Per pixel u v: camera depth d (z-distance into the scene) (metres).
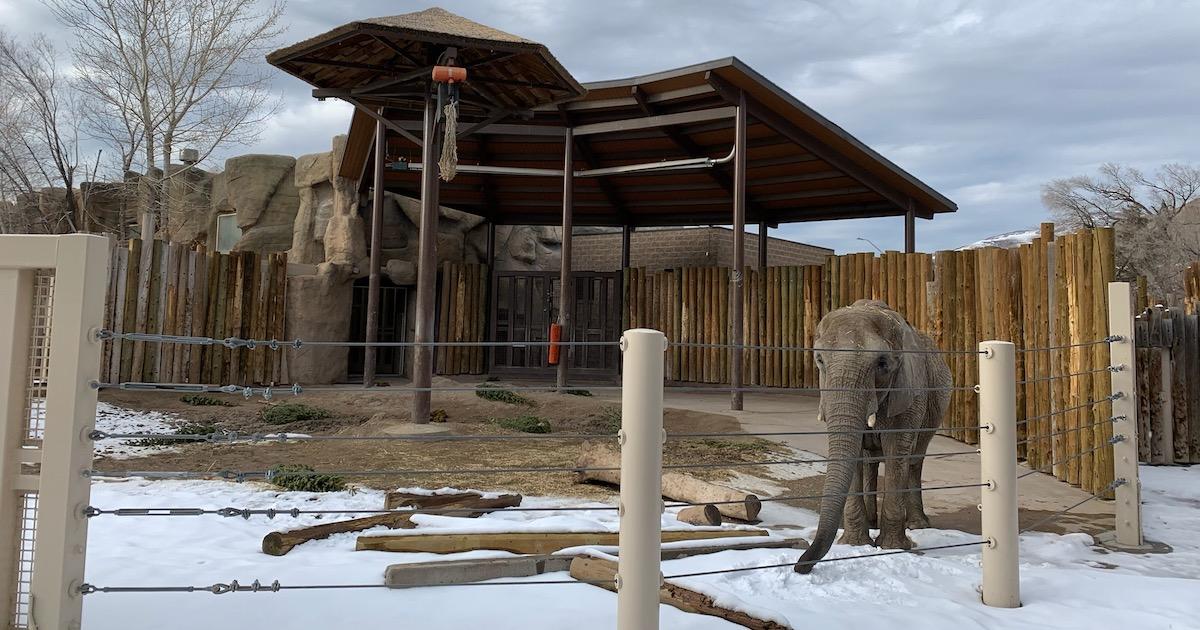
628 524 2.95
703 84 13.08
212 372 14.60
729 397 15.94
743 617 3.47
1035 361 9.12
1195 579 4.79
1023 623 3.80
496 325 20.47
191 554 4.50
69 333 2.60
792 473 8.23
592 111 14.55
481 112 12.44
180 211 23.97
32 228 23.44
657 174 18.00
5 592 2.65
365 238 18.38
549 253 24.30
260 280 15.49
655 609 2.95
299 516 5.57
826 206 19.27
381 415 11.15
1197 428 10.09
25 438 2.69
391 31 9.22
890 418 5.43
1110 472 7.31
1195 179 38.69
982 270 10.77
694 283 18.69
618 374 19.62
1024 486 8.08
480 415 11.73
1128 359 5.93
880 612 3.79
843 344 4.96
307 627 3.25
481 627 3.33
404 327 19.52
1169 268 35.91
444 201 20.16
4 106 22.38
